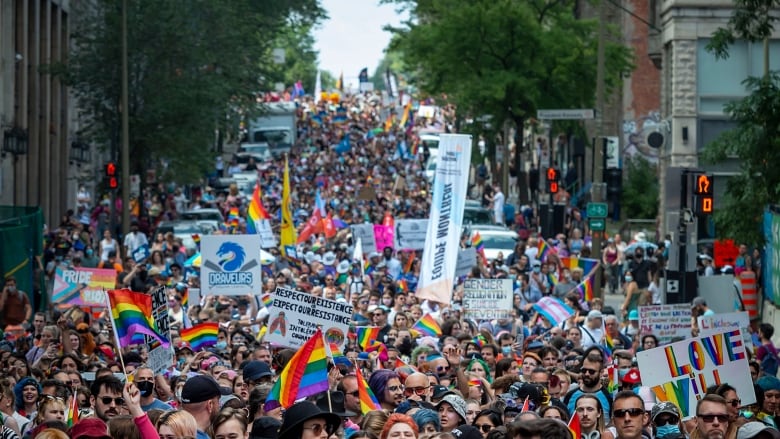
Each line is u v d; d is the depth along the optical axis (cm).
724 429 1975
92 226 8194
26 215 5100
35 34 8344
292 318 2912
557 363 3134
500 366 2942
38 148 8506
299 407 1542
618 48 9162
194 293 4556
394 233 6175
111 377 2073
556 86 9119
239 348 3105
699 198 4506
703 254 6612
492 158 11406
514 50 9038
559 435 1367
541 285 5350
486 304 4234
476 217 8531
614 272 7225
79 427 1661
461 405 2127
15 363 2781
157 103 7931
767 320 5328
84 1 9694
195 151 8231
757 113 4291
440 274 4266
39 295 5156
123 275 5306
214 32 8400
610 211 5697
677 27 8400
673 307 3722
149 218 8544
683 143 8412
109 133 8175
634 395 1952
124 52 7050
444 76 9206
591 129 11206
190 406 1891
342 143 16662
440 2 9275
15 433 1952
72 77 8062
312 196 11738
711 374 2480
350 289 5212
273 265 5822
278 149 16650
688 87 8431
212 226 7700
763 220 4975
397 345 3438
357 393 2253
